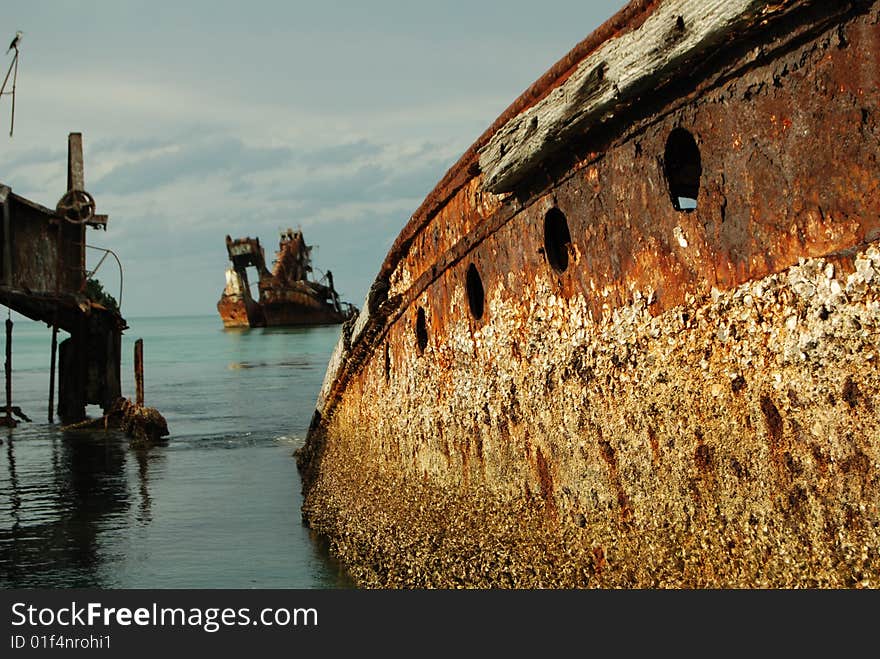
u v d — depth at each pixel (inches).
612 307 227.3
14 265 797.9
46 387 1565.0
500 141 261.9
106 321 951.6
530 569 269.4
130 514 500.4
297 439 796.0
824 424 167.3
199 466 660.1
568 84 226.8
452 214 320.2
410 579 347.6
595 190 231.6
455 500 323.3
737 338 186.9
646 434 215.5
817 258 167.0
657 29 194.7
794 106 172.6
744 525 188.5
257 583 366.6
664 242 207.9
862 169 160.9
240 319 4025.6
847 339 161.3
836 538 167.6
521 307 271.6
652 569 215.0
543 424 261.3
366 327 410.0
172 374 1774.1
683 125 200.1
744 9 171.5
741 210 185.9
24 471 661.9
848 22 161.2
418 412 359.3
